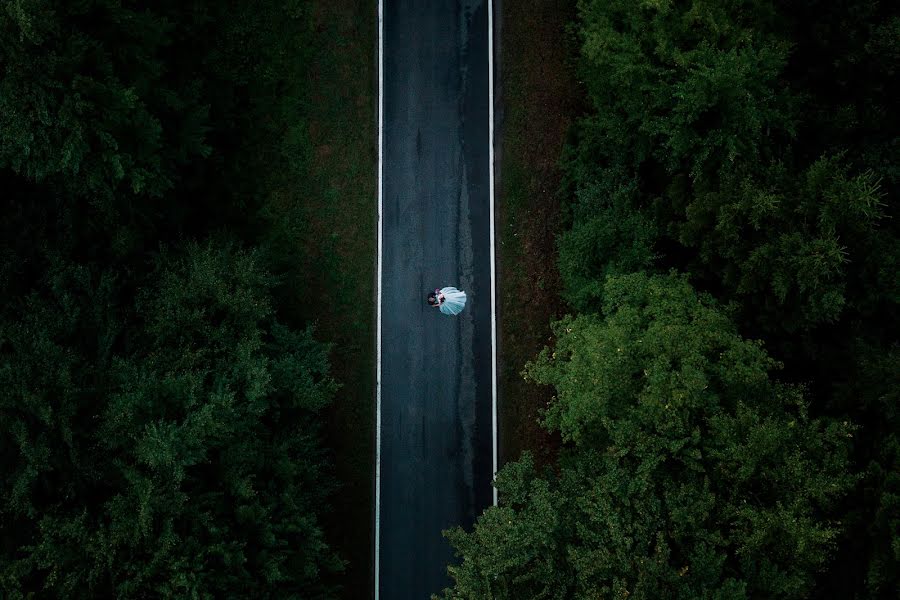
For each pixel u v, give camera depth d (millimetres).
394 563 25344
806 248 18094
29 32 17062
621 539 17109
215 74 25156
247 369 19266
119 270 20953
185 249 21594
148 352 19953
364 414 25609
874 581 16250
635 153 22500
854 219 18219
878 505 17109
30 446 17500
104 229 20688
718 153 20250
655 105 20375
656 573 16609
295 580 19891
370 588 25203
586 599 17141
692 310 19562
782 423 17375
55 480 18422
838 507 17938
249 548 19109
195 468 19031
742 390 18234
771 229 19078
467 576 18875
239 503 18938
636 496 17984
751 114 19141
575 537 18750
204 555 18031
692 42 20359
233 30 25328
